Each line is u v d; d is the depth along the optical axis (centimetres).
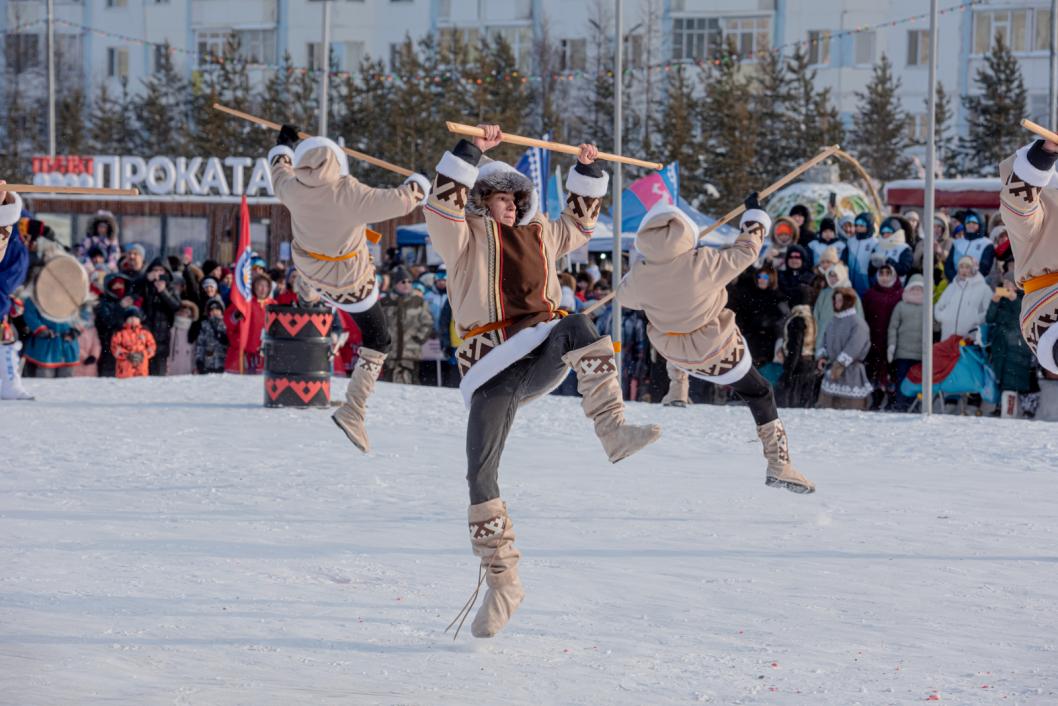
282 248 2100
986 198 1766
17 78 4656
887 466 885
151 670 400
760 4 4106
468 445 458
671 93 3619
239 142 3716
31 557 560
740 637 450
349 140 3578
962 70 3919
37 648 420
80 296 1134
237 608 479
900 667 412
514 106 3528
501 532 450
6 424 1050
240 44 4194
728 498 745
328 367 1195
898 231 1323
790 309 1295
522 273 468
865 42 4031
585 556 583
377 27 4488
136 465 845
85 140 4316
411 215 2084
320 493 747
